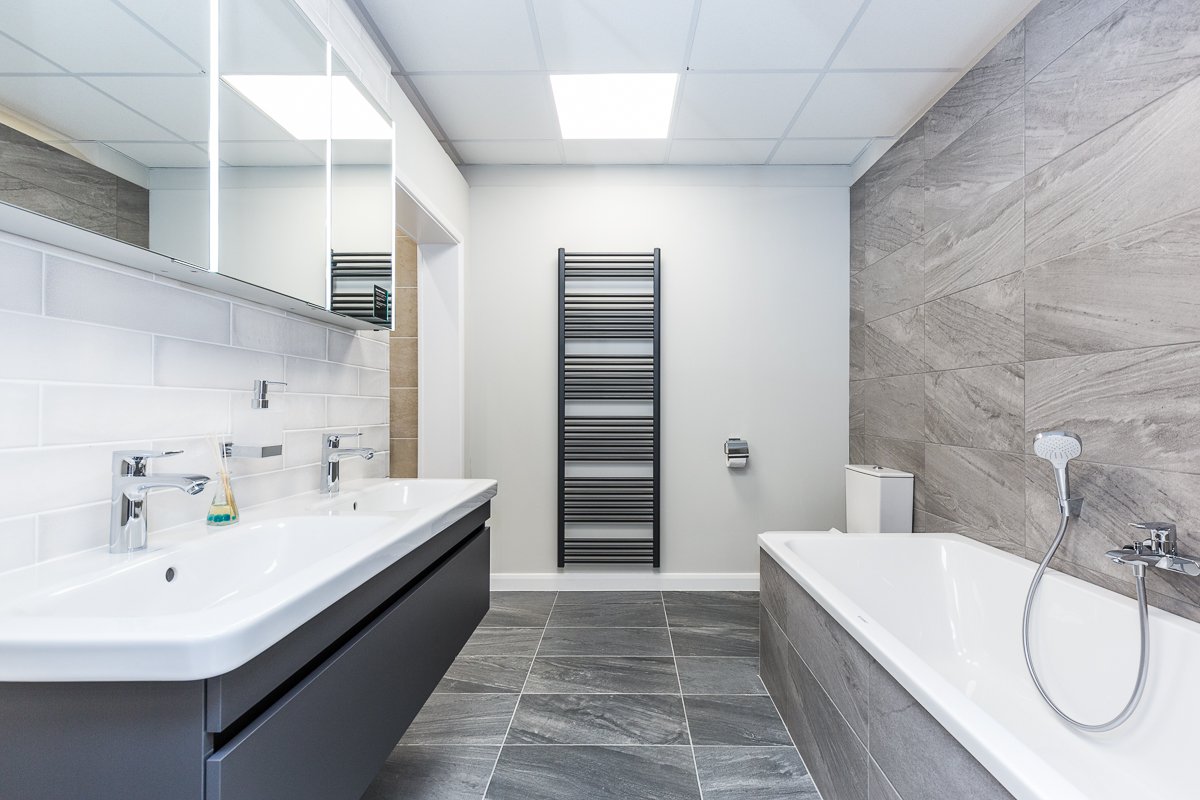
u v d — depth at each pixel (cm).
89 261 111
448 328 332
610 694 224
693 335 351
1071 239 183
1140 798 133
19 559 99
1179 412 148
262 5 138
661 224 352
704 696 222
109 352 116
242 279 130
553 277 350
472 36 226
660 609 316
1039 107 198
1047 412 194
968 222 238
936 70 249
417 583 144
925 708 112
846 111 285
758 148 329
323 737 95
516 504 350
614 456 346
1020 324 207
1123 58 164
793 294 351
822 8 209
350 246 181
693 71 251
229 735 77
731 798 165
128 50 100
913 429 280
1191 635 135
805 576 181
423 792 167
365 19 214
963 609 217
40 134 85
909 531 279
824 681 165
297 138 152
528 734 197
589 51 236
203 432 143
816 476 350
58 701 71
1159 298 153
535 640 275
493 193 351
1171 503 150
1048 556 173
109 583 97
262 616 75
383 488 201
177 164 111
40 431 102
